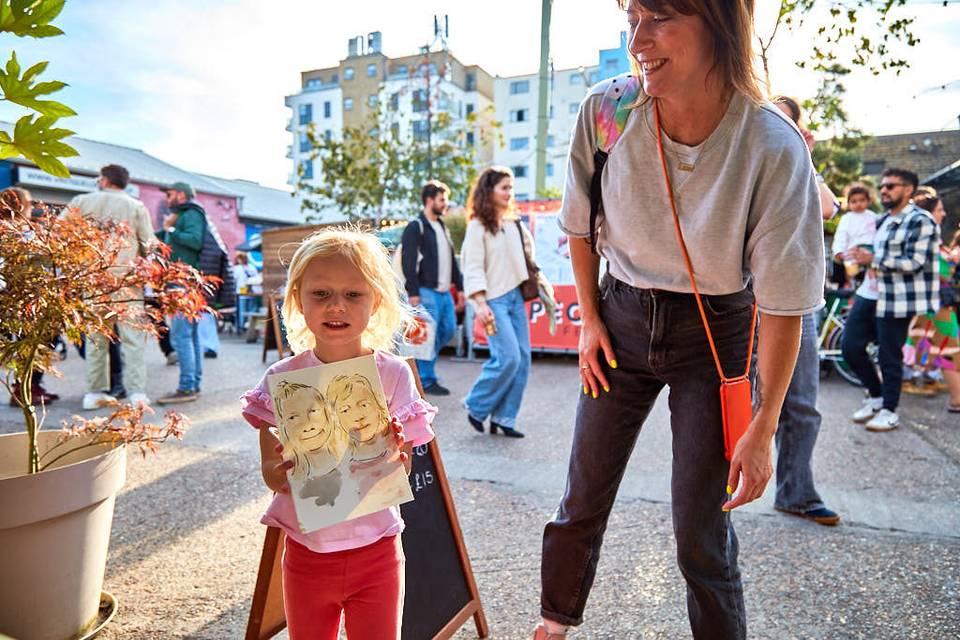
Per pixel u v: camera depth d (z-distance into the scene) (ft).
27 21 5.50
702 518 5.66
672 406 5.96
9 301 6.65
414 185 40.78
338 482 4.96
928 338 19.39
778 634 7.44
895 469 13.43
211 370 27.02
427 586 6.85
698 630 5.90
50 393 20.07
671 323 5.71
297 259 5.27
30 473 7.00
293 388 4.95
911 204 16.98
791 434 10.78
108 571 8.88
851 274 22.72
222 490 12.01
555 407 19.80
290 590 5.13
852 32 13.10
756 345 5.73
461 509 11.24
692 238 5.28
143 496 11.69
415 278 20.33
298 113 202.08
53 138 6.06
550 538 6.75
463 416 18.45
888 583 8.56
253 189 125.29
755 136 4.86
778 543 9.82
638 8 4.70
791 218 4.84
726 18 4.59
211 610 7.91
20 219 7.11
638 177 5.43
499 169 15.69
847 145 65.57
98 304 7.61
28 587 6.59
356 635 5.15
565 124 170.71
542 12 41.65
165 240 21.45
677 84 4.77
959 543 9.73
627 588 8.48
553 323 16.67
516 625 7.66
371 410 5.13
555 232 28.94
